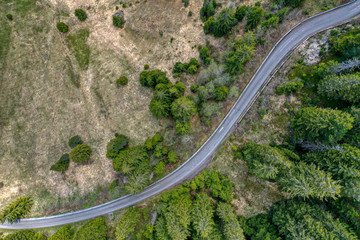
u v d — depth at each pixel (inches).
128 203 1942.7
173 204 1582.2
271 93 1818.4
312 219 1318.9
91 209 1977.1
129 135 2020.2
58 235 1852.9
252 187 1743.4
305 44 1790.1
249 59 1865.2
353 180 1217.4
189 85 1995.6
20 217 1998.0
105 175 1995.6
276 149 1568.7
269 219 1620.3
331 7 1792.6
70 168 2044.8
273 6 1902.1
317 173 1288.1
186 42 2082.9
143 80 1982.0
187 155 1898.4
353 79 1342.3
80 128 2095.2
